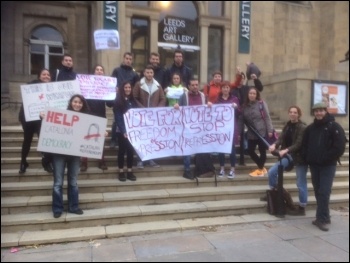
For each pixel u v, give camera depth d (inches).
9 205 195.8
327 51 642.2
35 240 173.9
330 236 188.1
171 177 242.8
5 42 514.9
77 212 195.5
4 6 513.3
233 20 566.9
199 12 553.6
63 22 544.1
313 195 248.8
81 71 548.7
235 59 569.0
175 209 207.5
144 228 191.5
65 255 163.5
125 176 234.4
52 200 197.2
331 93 369.7
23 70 522.9
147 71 242.1
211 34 570.3
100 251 167.9
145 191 226.1
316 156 196.5
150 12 524.1
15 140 262.4
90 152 195.5
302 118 361.1
